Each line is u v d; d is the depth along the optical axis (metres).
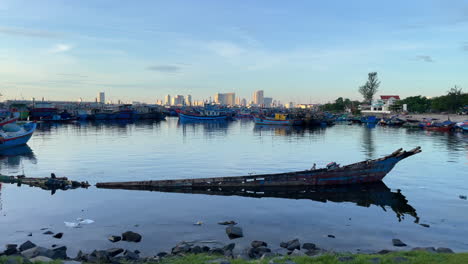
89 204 25.58
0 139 57.72
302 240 18.61
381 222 21.84
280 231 20.11
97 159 47.72
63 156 50.59
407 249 17.09
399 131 101.88
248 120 184.25
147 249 17.22
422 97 195.38
